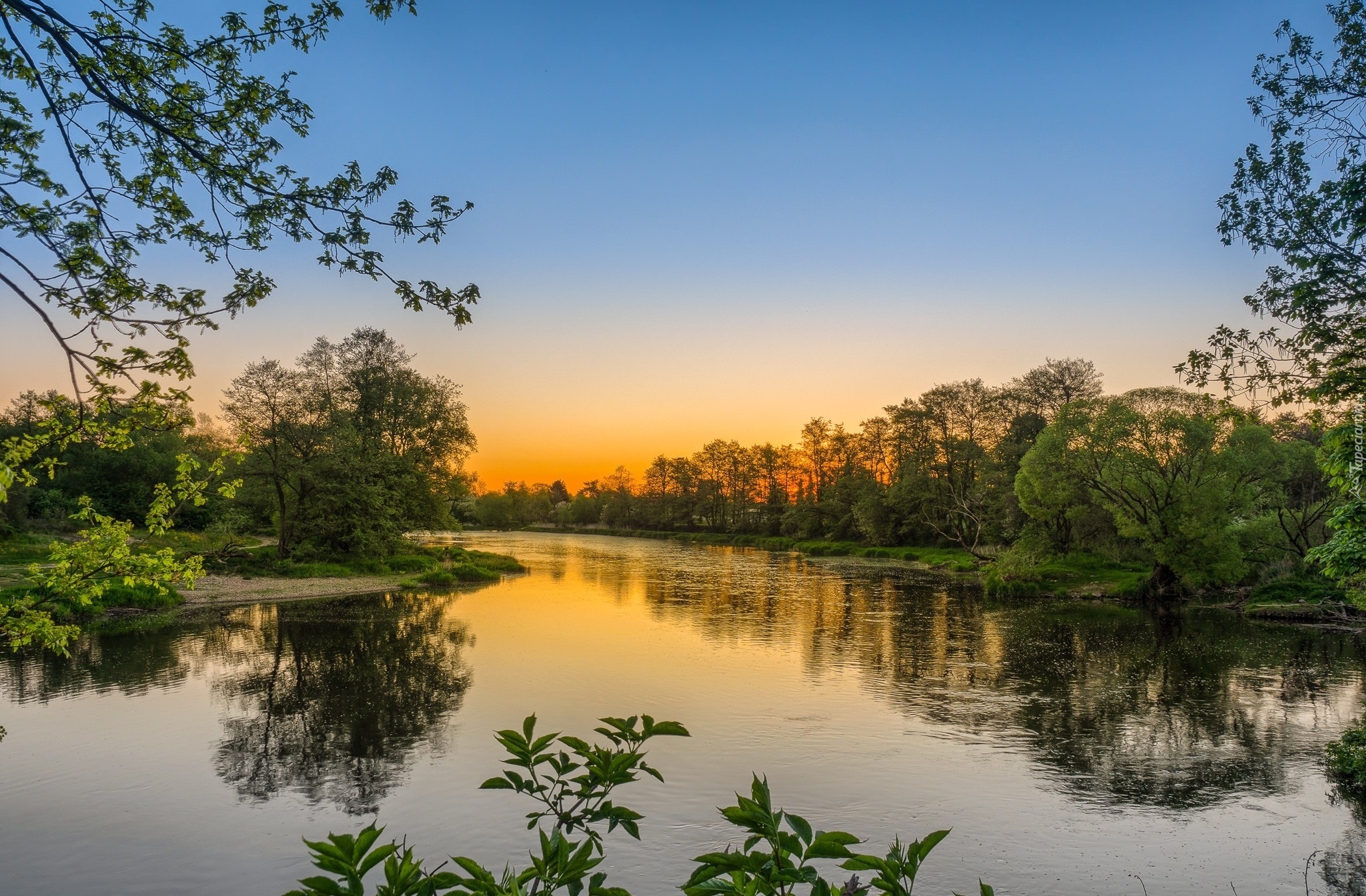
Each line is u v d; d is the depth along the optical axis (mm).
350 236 5094
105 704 15812
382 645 22219
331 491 41969
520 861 9289
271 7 4926
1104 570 40156
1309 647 23141
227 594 32781
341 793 11383
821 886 2551
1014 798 11438
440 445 50281
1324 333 10281
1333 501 31750
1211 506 32719
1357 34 9766
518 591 36188
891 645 23031
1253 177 10672
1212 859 9602
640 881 8773
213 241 5398
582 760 12555
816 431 89125
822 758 13008
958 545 59781
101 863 9305
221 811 10773
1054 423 38844
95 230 5133
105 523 6504
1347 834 10328
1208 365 11406
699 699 16609
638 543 89812
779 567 52000
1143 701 16812
